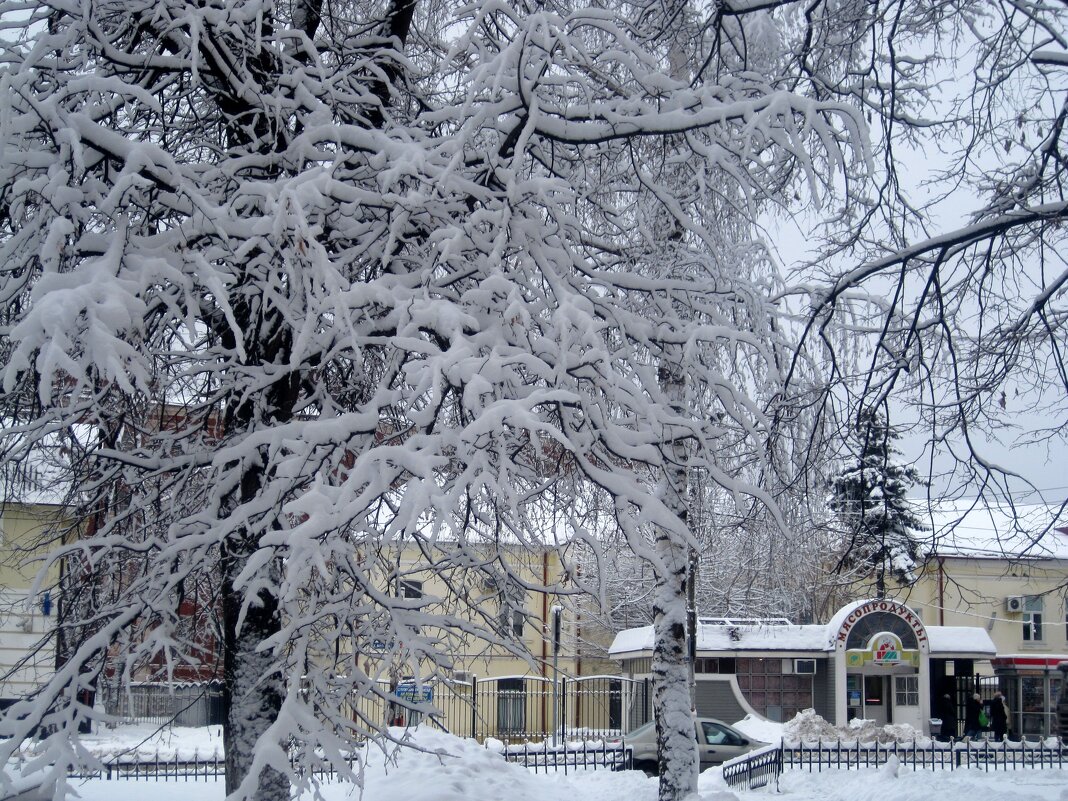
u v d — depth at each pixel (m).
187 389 7.94
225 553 7.09
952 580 9.50
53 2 6.68
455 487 5.31
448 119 7.82
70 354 5.52
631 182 8.95
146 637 6.98
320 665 6.81
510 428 6.37
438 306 6.14
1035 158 8.42
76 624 6.46
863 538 10.34
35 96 6.06
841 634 28.67
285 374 6.98
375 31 8.91
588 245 8.35
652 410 6.74
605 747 19.22
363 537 6.36
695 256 8.66
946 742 24.83
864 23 8.91
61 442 6.84
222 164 6.94
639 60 7.89
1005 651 35.22
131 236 6.20
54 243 5.39
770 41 11.08
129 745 17.42
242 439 6.90
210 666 8.12
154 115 7.70
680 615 11.82
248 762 6.66
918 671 29.33
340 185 6.61
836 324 9.67
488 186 7.39
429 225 7.28
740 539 12.66
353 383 8.20
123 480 7.24
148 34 7.96
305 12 8.66
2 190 6.15
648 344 7.59
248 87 7.42
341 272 7.42
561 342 6.17
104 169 6.86
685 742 11.58
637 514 6.46
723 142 8.04
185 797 12.45
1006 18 7.91
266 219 6.11
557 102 8.02
